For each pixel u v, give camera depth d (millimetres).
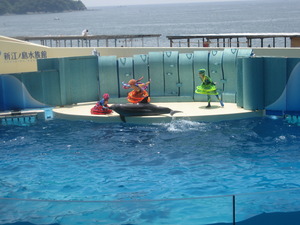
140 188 9758
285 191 6086
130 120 15477
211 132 13930
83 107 17500
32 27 185250
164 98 17922
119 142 13188
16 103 17328
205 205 6023
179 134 13805
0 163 11664
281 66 15273
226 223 6066
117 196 9359
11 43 19656
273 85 15523
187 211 6039
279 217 6125
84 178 10477
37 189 9906
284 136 13281
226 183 9891
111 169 11000
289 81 15336
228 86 17234
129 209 6035
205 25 130125
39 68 17625
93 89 18281
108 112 16078
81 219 6078
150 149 12445
